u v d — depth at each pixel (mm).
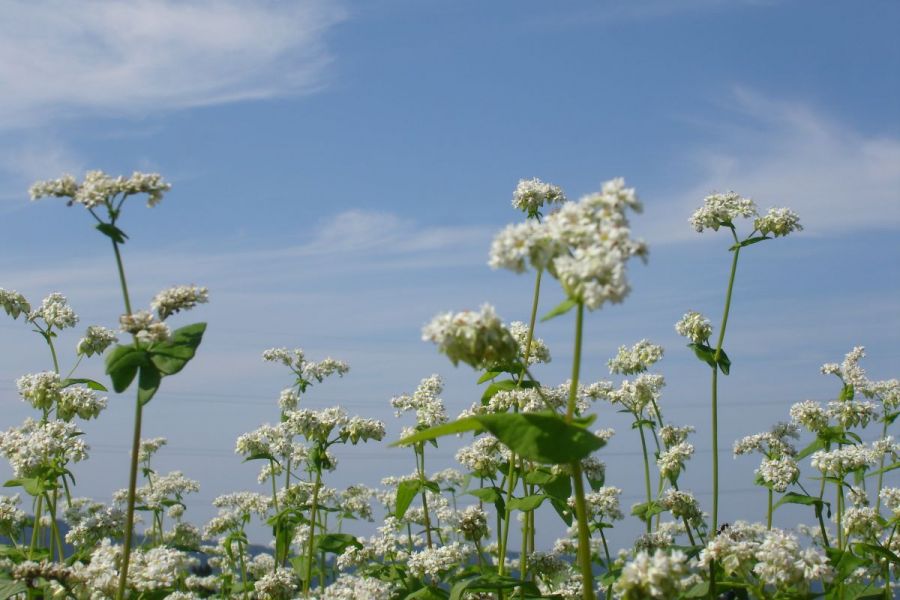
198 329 9297
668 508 13312
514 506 11227
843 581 11250
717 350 14258
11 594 10359
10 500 14391
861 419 15062
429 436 7559
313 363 19062
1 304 16031
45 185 9391
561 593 12609
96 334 15148
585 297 7020
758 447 15523
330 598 13500
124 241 9336
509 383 12750
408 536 17641
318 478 14859
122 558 10422
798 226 14094
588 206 7637
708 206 14453
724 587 9812
